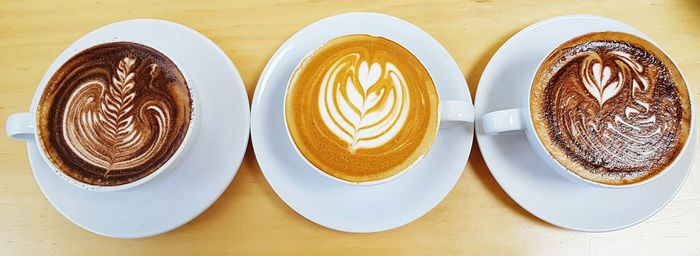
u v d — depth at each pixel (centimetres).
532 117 29
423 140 28
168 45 32
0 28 35
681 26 35
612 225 30
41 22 35
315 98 29
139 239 32
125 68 30
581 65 30
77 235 33
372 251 32
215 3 35
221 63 32
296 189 30
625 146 29
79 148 29
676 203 32
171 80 29
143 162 28
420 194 31
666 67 30
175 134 29
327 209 30
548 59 30
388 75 30
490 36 35
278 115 31
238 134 31
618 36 30
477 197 33
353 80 30
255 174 33
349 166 28
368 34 32
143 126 29
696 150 32
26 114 29
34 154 31
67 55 32
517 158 31
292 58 32
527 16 35
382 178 28
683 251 32
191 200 30
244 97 31
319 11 35
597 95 30
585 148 29
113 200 31
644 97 30
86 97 29
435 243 32
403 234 32
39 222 33
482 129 31
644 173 29
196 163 31
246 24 35
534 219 32
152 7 35
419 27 35
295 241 32
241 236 32
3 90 35
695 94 34
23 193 33
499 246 32
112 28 33
